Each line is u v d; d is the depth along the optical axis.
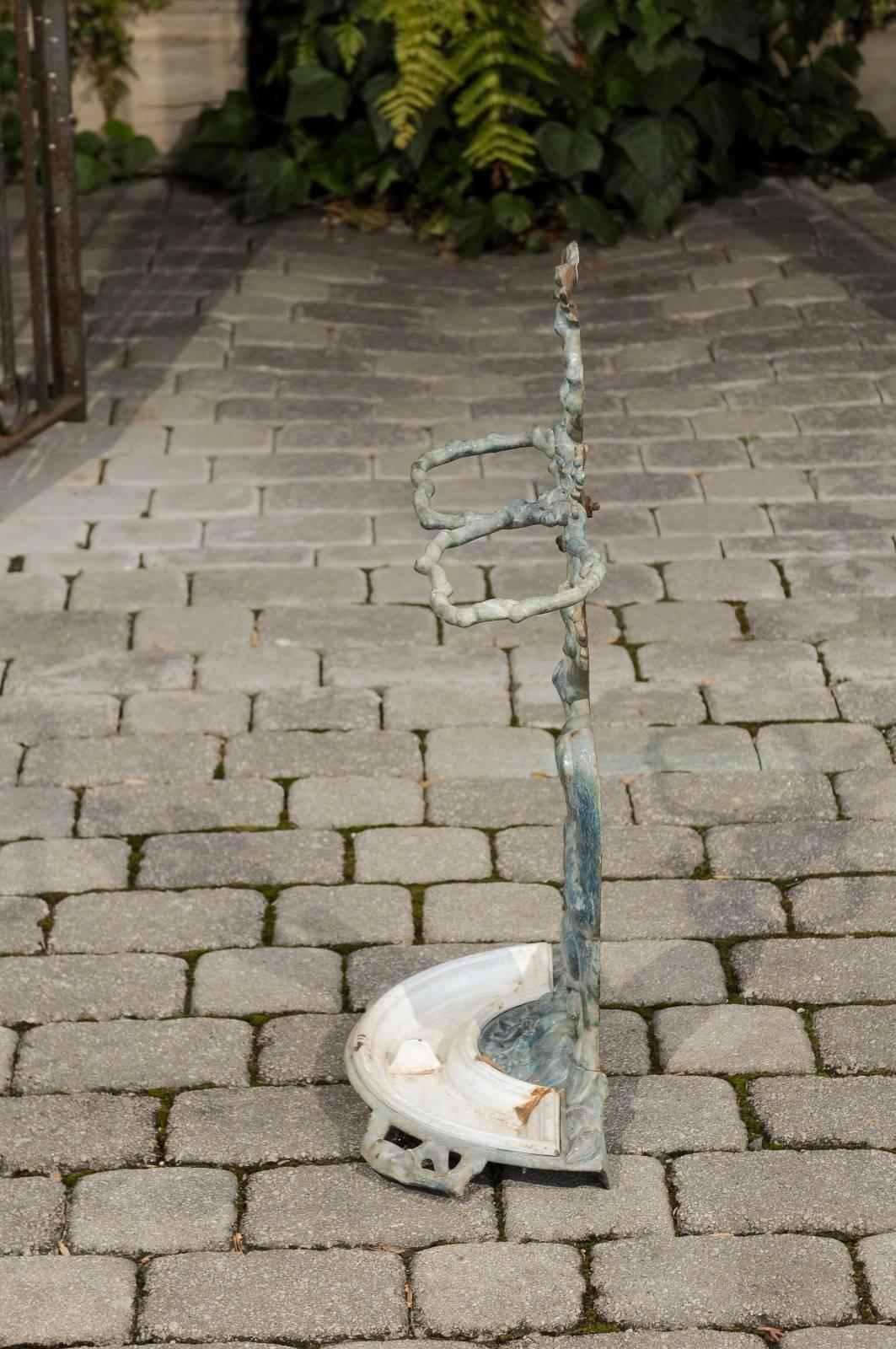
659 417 6.07
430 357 6.51
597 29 7.35
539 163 7.51
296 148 7.65
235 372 6.35
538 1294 3.05
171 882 4.08
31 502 5.55
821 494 5.61
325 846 4.20
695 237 7.41
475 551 5.34
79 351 5.86
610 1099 3.48
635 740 4.54
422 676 4.79
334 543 5.38
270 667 4.81
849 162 7.98
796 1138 3.38
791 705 4.66
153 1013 3.71
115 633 4.93
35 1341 2.96
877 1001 3.73
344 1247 3.16
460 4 7.02
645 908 4.00
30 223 5.52
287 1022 3.69
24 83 5.27
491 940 3.91
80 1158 3.35
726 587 5.15
